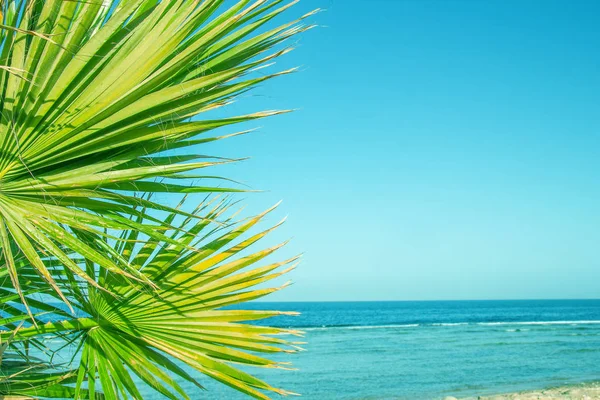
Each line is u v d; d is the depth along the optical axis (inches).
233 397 719.7
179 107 91.4
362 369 1057.5
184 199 109.4
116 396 94.3
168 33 85.9
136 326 104.2
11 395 91.9
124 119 88.3
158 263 104.5
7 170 85.0
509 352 1328.7
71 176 88.7
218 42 100.5
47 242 82.3
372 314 3988.7
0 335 91.4
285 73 97.7
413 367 1074.7
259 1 95.6
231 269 108.3
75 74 81.4
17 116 81.1
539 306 6102.4
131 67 84.6
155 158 100.7
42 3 88.5
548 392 694.5
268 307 6441.9
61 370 100.0
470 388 805.9
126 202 94.6
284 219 110.7
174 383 102.4
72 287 98.7
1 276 94.3
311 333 2074.3
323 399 740.0
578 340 1649.9
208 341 106.9
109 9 101.3
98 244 96.2
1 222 82.7
